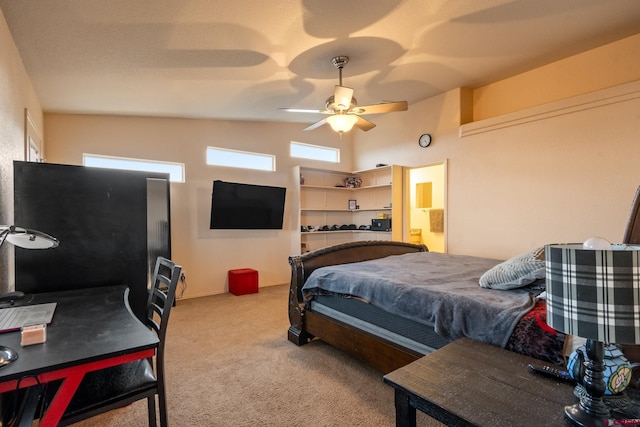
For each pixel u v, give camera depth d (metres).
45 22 2.18
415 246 4.12
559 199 3.71
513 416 1.03
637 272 0.87
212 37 2.56
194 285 4.91
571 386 1.19
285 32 2.63
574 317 0.94
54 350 1.16
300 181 5.81
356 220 6.69
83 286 2.23
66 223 2.19
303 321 2.98
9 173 2.31
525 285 1.99
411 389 1.20
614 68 3.41
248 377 2.40
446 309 1.86
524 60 3.77
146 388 1.45
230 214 5.13
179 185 4.81
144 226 2.43
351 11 2.46
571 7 2.71
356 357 2.44
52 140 4.01
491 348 1.55
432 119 5.09
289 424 1.85
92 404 1.32
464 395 1.15
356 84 4.08
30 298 1.88
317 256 3.26
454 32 2.97
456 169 4.76
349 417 1.92
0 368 1.02
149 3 2.06
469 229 4.59
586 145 3.49
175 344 3.03
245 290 5.01
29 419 1.17
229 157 5.34
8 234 1.34
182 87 3.50
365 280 2.44
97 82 3.18
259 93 3.96
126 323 1.45
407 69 3.77
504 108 4.38
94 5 2.03
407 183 5.62
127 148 4.44
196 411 1.98
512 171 4.12
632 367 1.13
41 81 3.09
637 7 2.75
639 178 3.15
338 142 6.59
